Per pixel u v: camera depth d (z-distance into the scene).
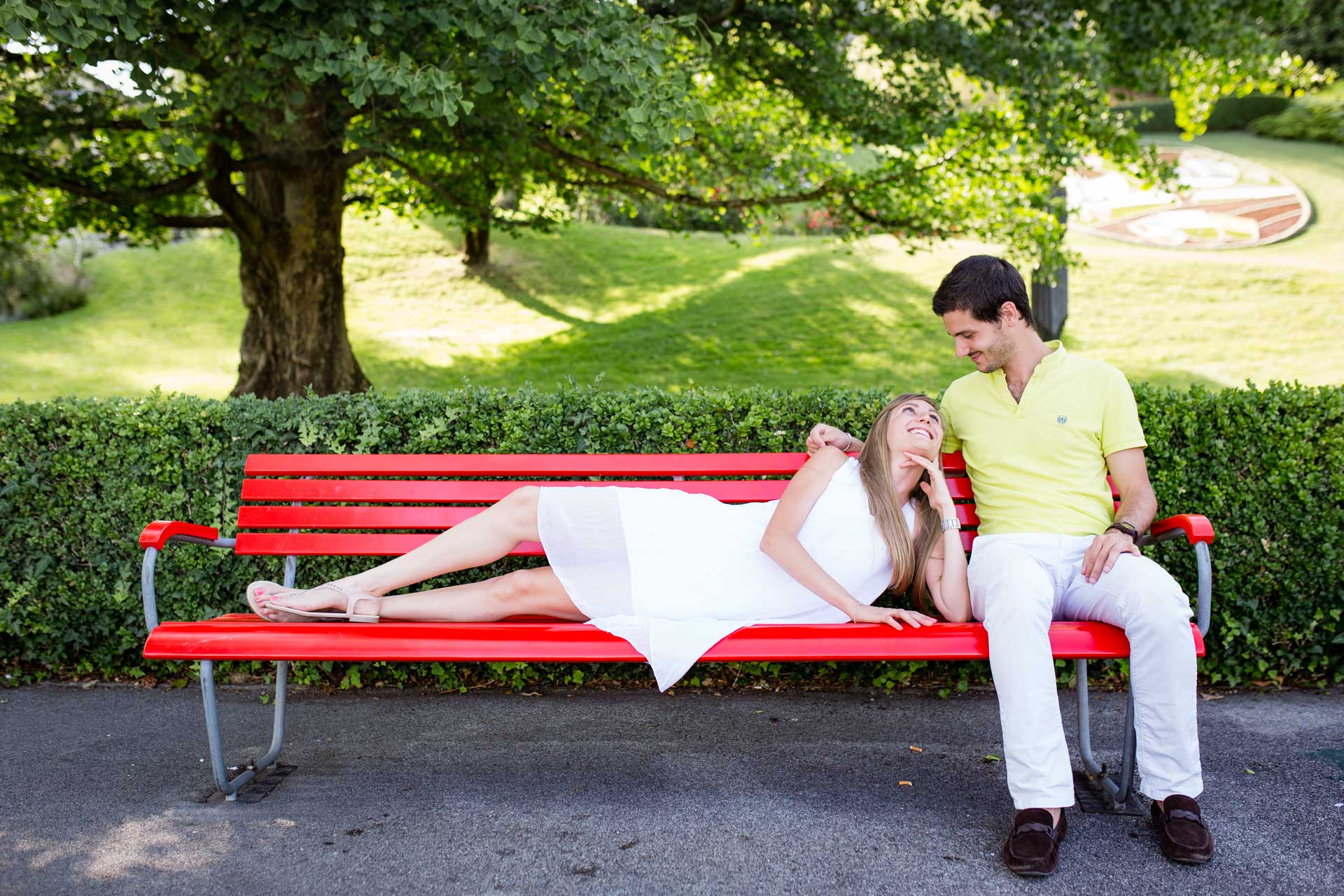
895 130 8.14
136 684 3.90
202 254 17.62
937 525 2.97
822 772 3.08
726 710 3.64
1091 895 2.33
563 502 2.90
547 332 14.59
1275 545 3.67
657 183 9.77
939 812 2.79
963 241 17.41
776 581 2.88
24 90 8.36
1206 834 2.46
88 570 3.82
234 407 3.74
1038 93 7.86
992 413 2.99
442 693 3.84
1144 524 2.72
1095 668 3.89
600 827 2.70
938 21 8.07
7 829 2.68
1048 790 2.42
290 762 3.16
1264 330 12.87
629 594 2.83
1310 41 24.45
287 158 8.48
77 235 16.92
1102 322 13.44
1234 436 3.64
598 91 5.77
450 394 3.79
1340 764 3.07
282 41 5.37
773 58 8.53
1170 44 8.18
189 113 6.27
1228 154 22.22
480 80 5.49
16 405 3.76
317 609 2.74
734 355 13.12
